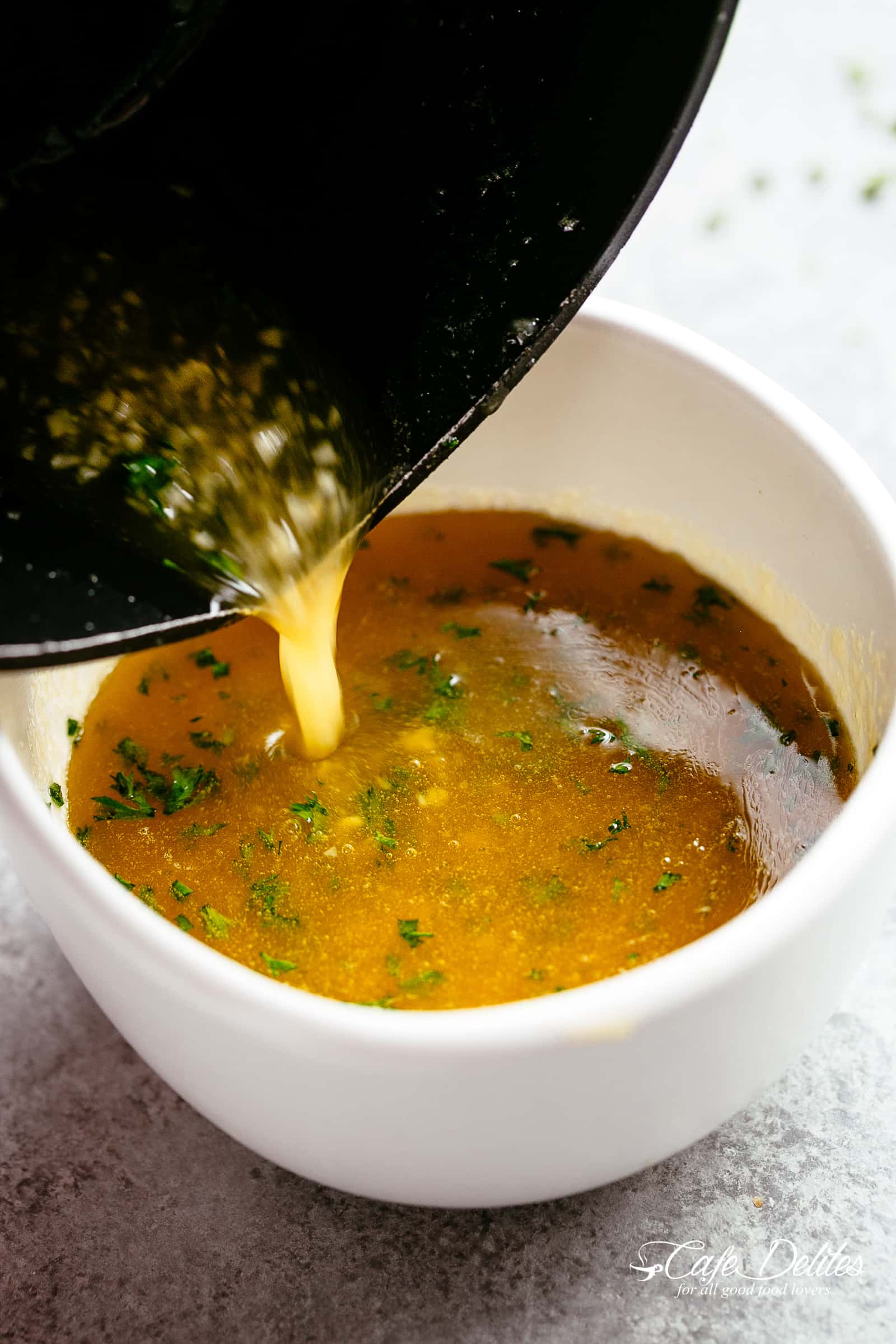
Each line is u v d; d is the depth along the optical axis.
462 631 0.36
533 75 0.31
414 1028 0.26
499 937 0.31
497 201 0.32
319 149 0.32
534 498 0.37
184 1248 0.31
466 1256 0.30
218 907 0.32
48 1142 0.32
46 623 0.29
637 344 0.34
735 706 0.34
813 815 0.32
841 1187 0.31
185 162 0.31
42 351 0.31
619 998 0.26
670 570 0.36
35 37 0.29
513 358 0.31
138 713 0.35
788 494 0.33
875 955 0.34
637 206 0.30
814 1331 0.30
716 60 0.29
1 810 0.28
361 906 0.32
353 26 0.31
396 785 0.34
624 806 0.33
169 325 0.32
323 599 0.33
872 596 0.31
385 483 0.32
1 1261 0.31
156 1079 0.33
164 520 0.31
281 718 0.35
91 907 0.27
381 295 0.33
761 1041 0.27
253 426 0.32
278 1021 0.26
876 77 0.52
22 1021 0.34
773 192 0.49
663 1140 0.28
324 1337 0.30
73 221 0.31
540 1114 0.26
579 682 0.35
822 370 0.44
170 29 0.30
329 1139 0.27
